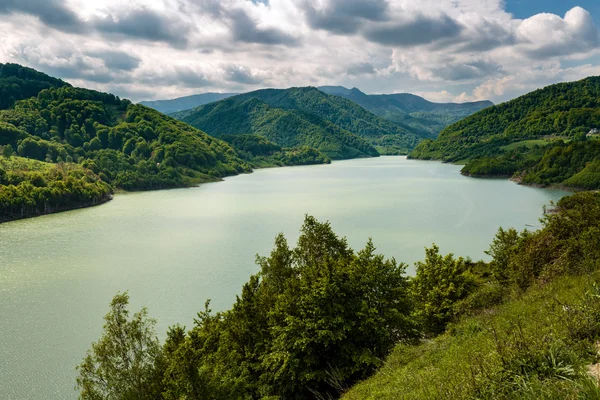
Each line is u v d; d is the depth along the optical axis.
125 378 25.86
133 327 26.94
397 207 136.75
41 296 60.75
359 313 27.88
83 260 80.00
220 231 106.38
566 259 26.73
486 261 74.69
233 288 63.47
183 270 72.88
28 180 161.88
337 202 152.50
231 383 27.11
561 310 14.92
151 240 97.38
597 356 10.35
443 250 82.62
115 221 125.81
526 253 33.56
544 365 9.99
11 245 93.44
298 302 29.92
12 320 52.66
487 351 14.07
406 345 26.75
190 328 49.25
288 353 27.23
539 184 192.62
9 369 41.66
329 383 26.95
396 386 18.02
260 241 94.38
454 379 12.37
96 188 174.62
